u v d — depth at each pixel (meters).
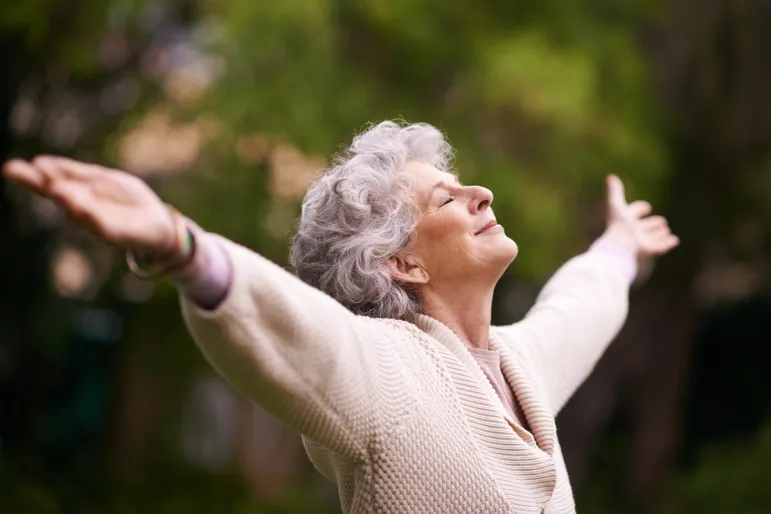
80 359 16.00
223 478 15.08
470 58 11.46
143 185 2.34
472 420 3.19
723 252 16.80
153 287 12.41
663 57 14.87
